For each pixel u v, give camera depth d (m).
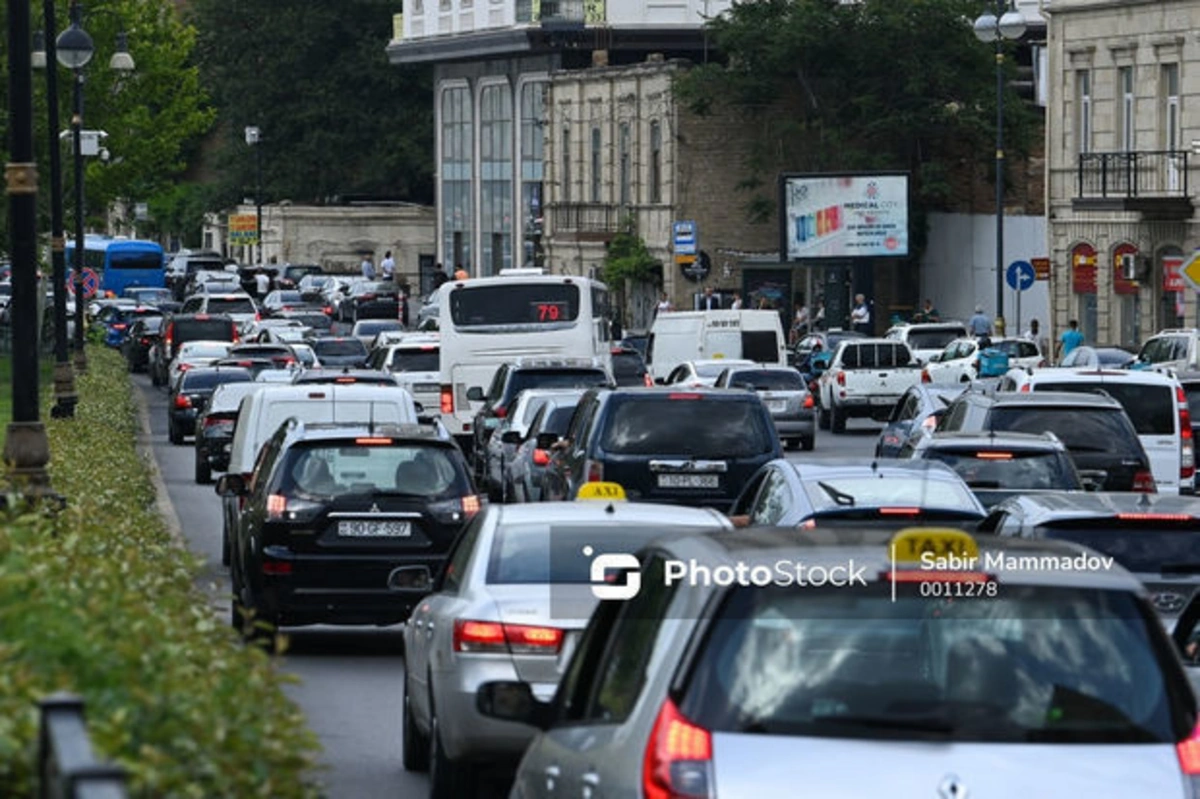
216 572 72.81
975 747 20.48
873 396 160.50
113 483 63.91
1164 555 42.22
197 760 20.27
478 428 115.31
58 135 119.62
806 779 20.27
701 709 20.77
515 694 25.66
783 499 48.84
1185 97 172.88
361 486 55.53
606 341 137.12
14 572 24.77
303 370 119.00
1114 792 20.27
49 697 17.58
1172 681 21.05
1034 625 21.22
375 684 52.12
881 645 21.06
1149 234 175.75
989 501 59.66
